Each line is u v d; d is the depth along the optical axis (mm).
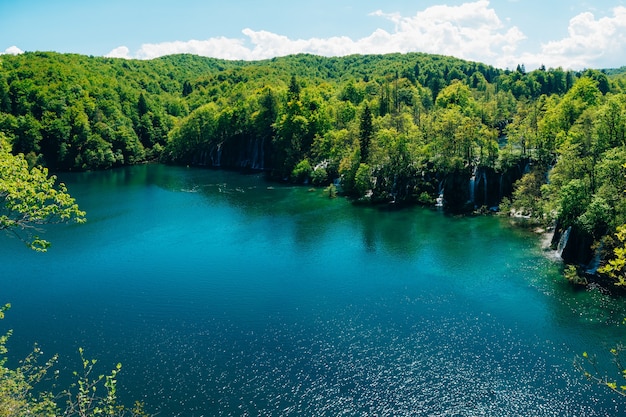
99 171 179125
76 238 90938
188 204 118188
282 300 63250
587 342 51312
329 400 43219
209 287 67812
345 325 56250
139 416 40625
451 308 59812
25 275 73188
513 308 59312
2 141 23797
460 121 114125
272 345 52344
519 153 107812
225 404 42938
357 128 138000
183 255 81188
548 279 67375
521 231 88625
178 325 57094
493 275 69375
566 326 54688
